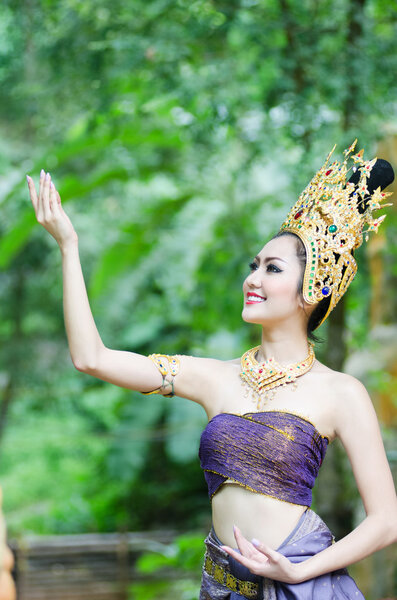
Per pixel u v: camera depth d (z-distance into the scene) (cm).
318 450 376
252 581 365
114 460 2130
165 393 406
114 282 1587
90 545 1612
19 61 1262
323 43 986
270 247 399
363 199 408
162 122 1126
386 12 992
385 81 948
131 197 1593
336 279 395
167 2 984
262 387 385
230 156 1186
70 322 385
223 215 1290
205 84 967
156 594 1486
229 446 371
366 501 374
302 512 370
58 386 2152
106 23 1043
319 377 388
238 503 369
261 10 976
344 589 372
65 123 1238
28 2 1127
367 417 379
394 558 955
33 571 1586
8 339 2002
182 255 1462
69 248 390
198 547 1056
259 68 965
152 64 992
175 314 1705
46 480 2409
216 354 1627
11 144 1633
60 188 1230
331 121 961
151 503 2194
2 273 1922
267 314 390
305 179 912
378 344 1048
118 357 392
